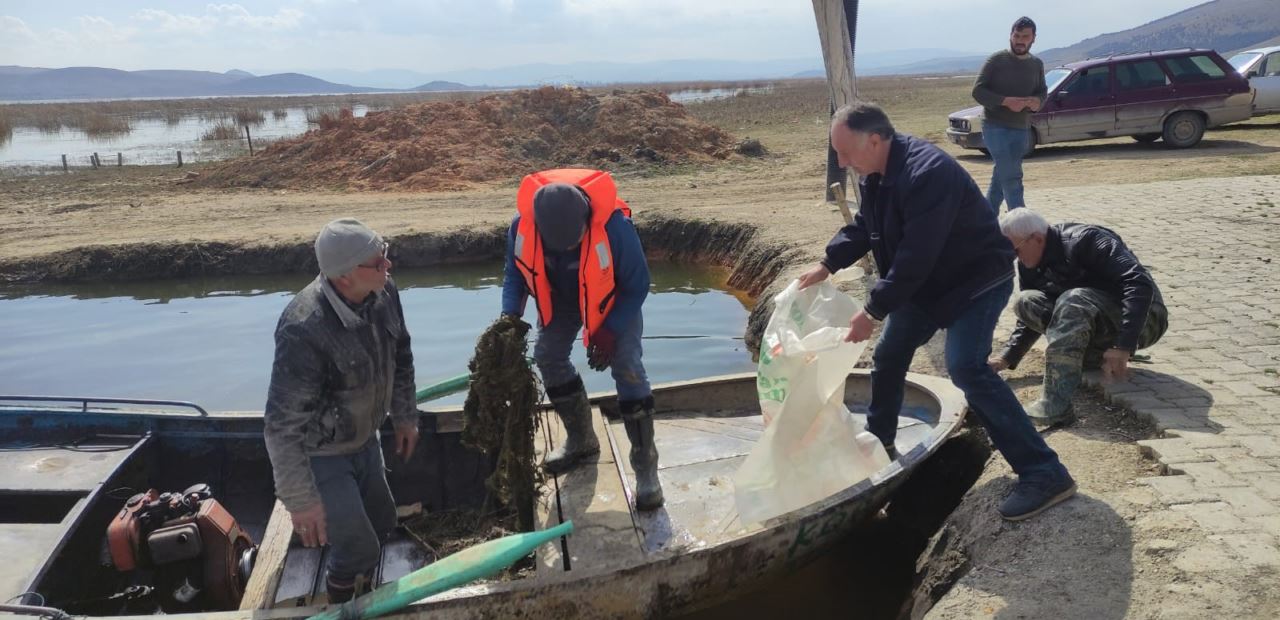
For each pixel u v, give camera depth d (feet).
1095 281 16.42
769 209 45.19
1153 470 13.89
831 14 31.14
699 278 40.40
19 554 13.08
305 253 43.62
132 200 60.49
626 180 62.90
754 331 30.45
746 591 13.96
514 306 14.52
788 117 116.26
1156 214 32.96
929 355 21.42
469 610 11.50
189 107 252.62
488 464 17.07
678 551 12.37
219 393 27.50
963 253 12.78
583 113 79.00
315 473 11.93
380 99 338.54
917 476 17.26
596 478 15.24
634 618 12.48
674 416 18.78
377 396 12.07
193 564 14.06
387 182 66.74
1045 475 13.06
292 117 193.36
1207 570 11.15
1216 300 22.07
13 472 15.60
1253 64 56.65
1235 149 50.49
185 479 17.30
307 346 10.97
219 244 43.96
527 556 13.80
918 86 238.07
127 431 17.16
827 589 15.76
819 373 13.53
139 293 40.73
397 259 43.70
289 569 13.65
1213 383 16.89
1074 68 53.72
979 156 56.44
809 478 13.58
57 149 107.86
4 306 38.55
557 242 12.41
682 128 76.54
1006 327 22.25
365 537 12.00
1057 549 12.25
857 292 28.17
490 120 77.30
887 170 12.84
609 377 27.86
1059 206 35.76
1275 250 26.68
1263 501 12.59
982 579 12.19
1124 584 11.30
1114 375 15.26
